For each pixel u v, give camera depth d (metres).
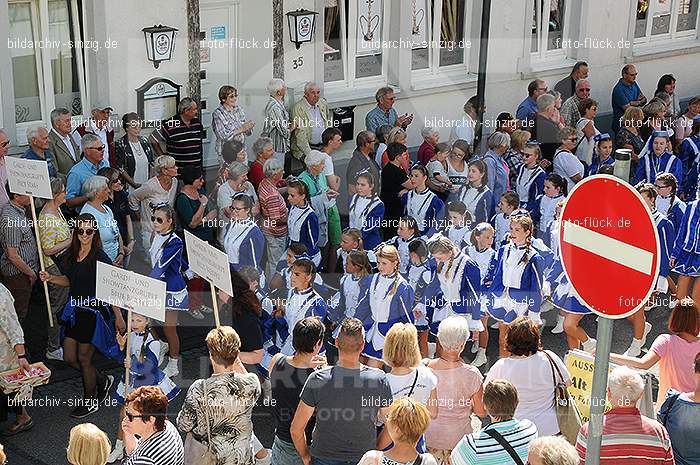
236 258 10.12
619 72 18.19
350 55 15.20
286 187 11.66
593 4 17.30
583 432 7.05
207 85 14.11
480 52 15.38
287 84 14.59
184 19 13.52
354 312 9.66
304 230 11.00
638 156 14.40
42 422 9.53
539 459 6.16
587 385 8.23
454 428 7.79
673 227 11.49
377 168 12.06
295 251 9.67
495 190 12.35
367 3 15.15
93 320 9.39
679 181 14.01
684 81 19.58
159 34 13.28
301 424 7.18
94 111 12.25
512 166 12.77
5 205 10.36
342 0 14.94
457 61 15.97
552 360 7.87
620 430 6.94
